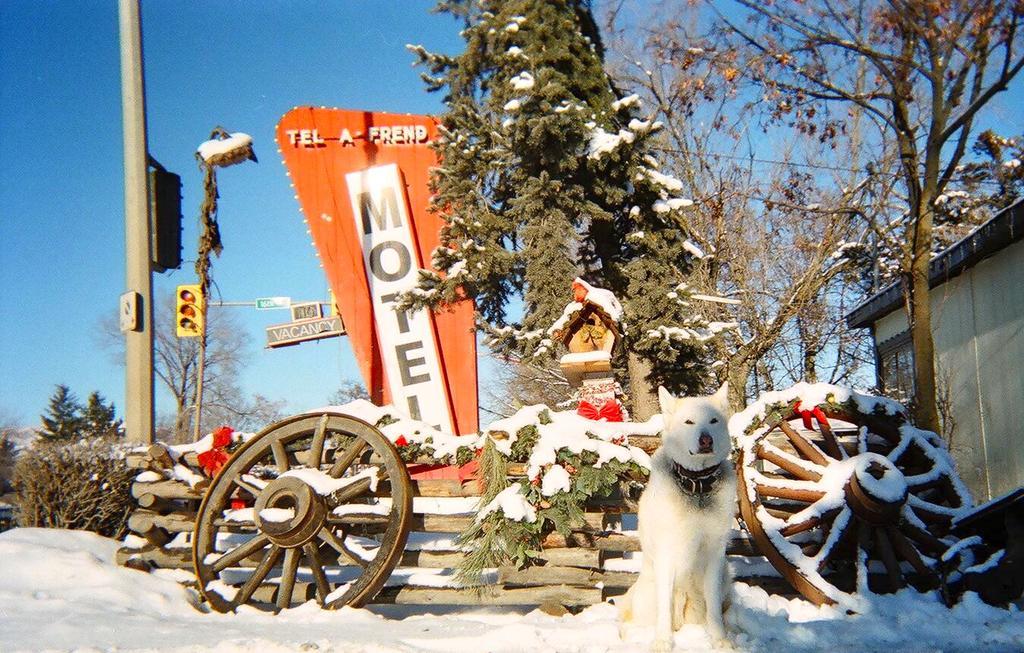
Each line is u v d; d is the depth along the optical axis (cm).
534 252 1028
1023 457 1066
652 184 1065
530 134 1013
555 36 1130
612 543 634
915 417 988
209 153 928
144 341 831
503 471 623
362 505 644
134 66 852
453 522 648
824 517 621
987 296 1154
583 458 622
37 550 650
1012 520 591
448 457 654
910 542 632
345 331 1218
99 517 782
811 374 1830
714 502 484
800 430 714
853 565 637
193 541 656
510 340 1111
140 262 836
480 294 1116
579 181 1084
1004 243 1063
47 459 786
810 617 584
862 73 1363
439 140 1171
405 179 1186
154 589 634
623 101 1130
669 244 1111
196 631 519
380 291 1166
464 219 1095
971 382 1211
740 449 661
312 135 1191
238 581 670
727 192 1739
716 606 489
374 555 623
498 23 1164
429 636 528
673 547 484
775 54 1078
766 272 1744
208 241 966
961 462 1240
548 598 616
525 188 1051
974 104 927
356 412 676
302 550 639
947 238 1719
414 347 1148
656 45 1301
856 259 1738
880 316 1520
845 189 1700
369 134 1192
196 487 685
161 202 859
